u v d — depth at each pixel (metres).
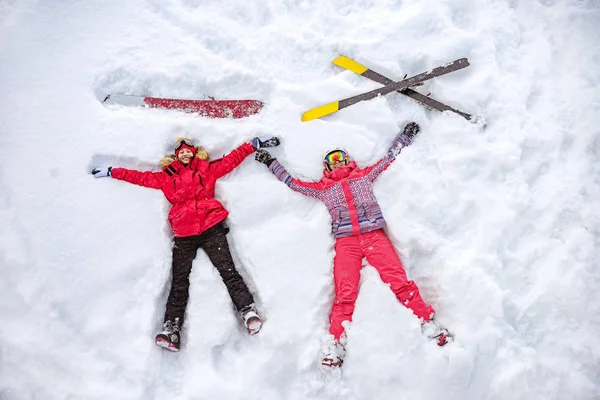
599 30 3.33
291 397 2.59
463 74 3.25
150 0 3.47
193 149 3.01
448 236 2.90
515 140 3.01
